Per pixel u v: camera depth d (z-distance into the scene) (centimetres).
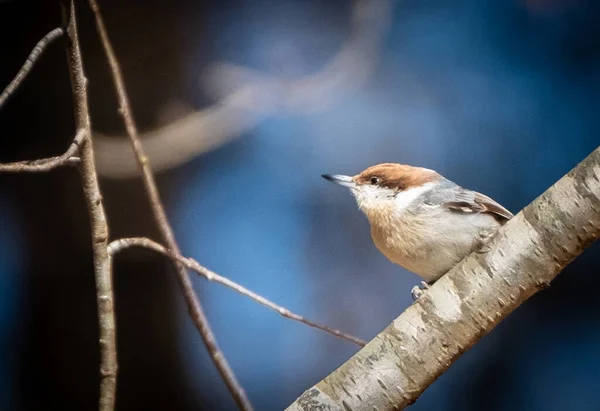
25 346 390
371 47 397
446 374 399
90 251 391
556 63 404
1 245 392
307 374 396
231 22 396
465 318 373
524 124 403
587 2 405
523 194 402
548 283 373
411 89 402
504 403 398
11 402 390
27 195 392
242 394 374
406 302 399
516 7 405
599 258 399
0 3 392
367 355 373
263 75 394
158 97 392
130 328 391
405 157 401
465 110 403
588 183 373
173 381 391
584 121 403
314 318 398
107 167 389
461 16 404
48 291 391
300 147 398
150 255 392
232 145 397
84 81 371
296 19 397
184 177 395
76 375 390
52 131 392
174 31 394
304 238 399
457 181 402
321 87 395
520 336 399
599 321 398
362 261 399
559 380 398
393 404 373
